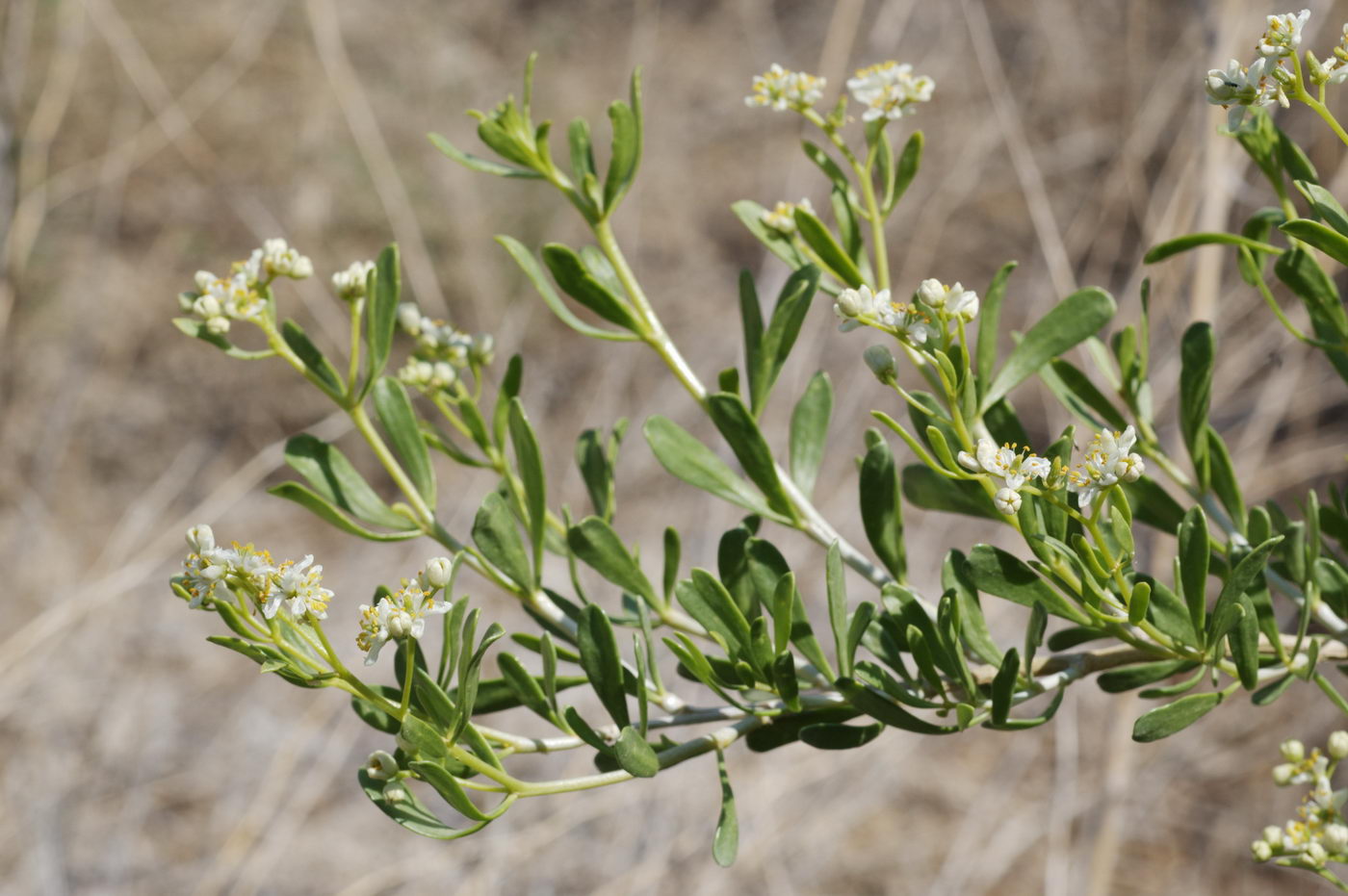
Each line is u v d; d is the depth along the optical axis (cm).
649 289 877
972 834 625
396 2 1020
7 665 551
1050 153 819
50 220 857
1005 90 581
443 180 901
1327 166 561
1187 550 129
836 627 131
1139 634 143
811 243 160
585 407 775
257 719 652
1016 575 135
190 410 837
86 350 823
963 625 140
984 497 164
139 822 603
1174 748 637
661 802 601
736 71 1000
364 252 893
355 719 623
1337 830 147
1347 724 627
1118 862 636
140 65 771
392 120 945
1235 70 123
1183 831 641
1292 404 632
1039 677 147
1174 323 525
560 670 462
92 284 844
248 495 788
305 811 579
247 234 899
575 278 160
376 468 752
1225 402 649
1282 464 600
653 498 711
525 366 804
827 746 137
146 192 909
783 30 1020
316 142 916
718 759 139
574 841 600
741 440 157
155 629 685
